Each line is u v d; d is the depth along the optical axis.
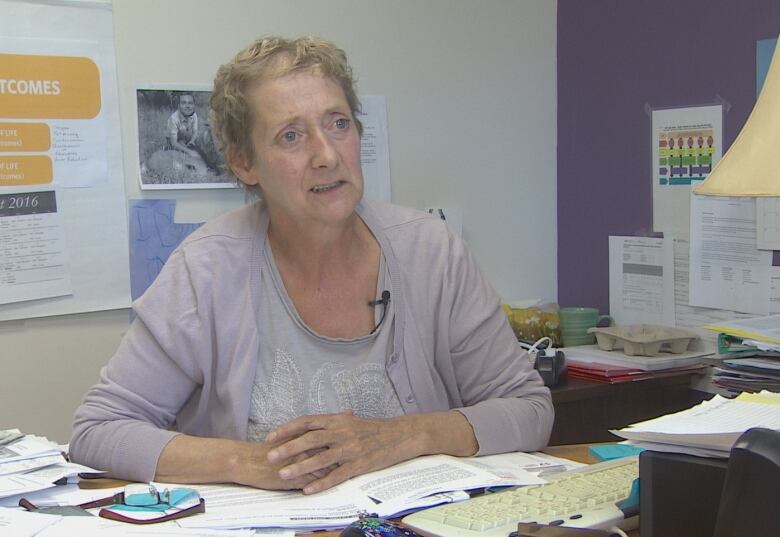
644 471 1.01
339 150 1.42
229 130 1.50
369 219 1.57
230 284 1.49
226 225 1.54
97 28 2.15
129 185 2.22
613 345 2.40
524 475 1.27
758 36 2.16
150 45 2.21
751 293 2.21
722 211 2.26
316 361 1.48
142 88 2.21
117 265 2.21
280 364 1.47
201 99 2.28
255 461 1.29
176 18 2.24
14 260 2.09
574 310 2.54
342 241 1.50
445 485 1.21
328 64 1.45
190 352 1.48
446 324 1.55
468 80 2.62
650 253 2.47
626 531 1.07
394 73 2.51
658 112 2.42
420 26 2.54
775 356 1.72
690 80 2.33
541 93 2.74
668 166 2.40
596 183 2.63
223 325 1.47
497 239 2.70
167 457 1.34
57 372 2.16
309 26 2.39
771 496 0.80
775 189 0.93
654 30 2.42
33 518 1.11
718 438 0.96
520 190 2.72
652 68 2.43
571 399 2.19
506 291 2.72
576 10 2.67
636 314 2.53
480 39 2.63
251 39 2.33
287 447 1.25
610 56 2.56
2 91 2.06
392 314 1.51
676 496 0.99
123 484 1.35
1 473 1.28
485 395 1.56
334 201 1.42
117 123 2.19
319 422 1.29
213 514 1.15
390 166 2.50
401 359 1.51
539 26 2.72
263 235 1.52
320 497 1.21
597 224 2.64
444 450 1.37
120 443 1.38
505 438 1.42
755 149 0.97
